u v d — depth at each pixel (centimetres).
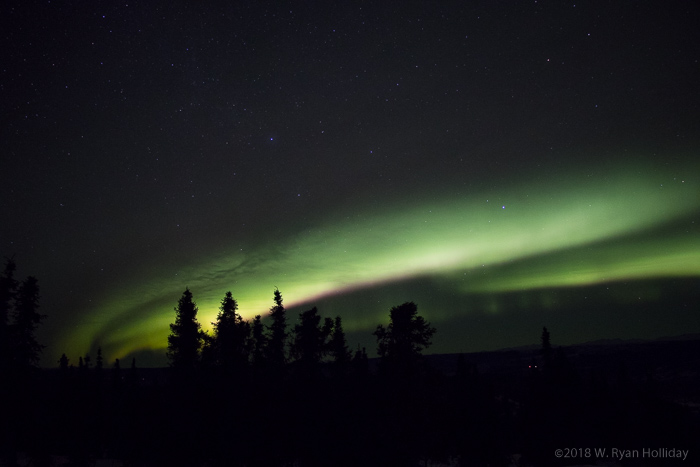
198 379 2602
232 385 2567
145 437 2706
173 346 2770
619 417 4000
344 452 2372
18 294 2930
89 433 4056
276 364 2766
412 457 2614
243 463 2475
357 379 2672
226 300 2836
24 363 2881
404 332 2645
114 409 4288
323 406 2527
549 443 3812
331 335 2986
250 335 2856
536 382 4262
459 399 3925
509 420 4266
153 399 2858
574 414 3966
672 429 3869
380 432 2420
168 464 2450
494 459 3762
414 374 2612
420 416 2584
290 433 2467
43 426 3100
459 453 3872
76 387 4156
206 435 2422
